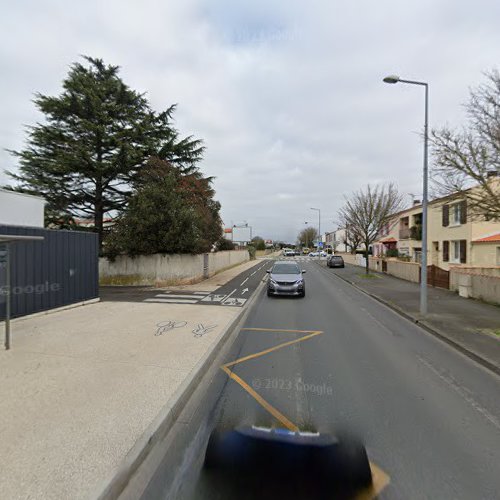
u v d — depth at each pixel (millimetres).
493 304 11016
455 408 3986
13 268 8117
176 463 2906
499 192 7277
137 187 19469
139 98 20625
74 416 3451
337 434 3264
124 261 16891
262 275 23547
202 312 9508
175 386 4242
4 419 3375
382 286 16516
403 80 9391
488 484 2664
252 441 2893
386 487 2613
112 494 2467
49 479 2504
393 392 4430
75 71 19625
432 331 7738
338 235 82562
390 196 21734
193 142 21391
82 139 18906
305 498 2506
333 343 6773
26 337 6594
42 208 11859
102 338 6559
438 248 23281
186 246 16875
